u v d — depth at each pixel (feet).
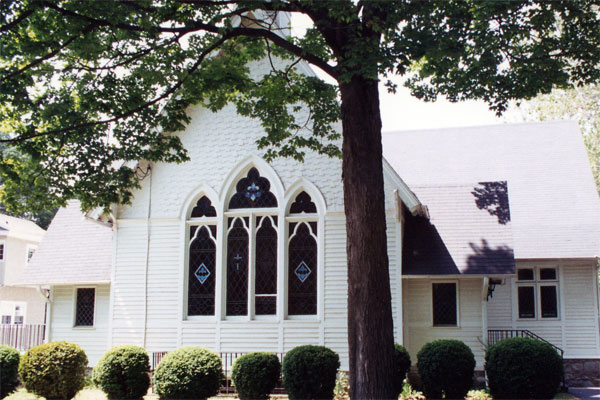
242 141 65.16
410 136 91.04
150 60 48.24
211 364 53.52
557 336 70.13
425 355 52.95
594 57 45.16
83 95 47.85
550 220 73.10
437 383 51.93
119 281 65.57
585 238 69.92
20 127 49.67
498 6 38.55
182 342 62.80
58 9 41.55
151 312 64.23
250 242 63.00
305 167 63.31
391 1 40.06
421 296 65.26
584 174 78.48
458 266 60.80
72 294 71.77
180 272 64.23
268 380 52.75
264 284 62.54
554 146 83.82
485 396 53.88
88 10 42.88
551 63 45.19
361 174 40.19
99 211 65.77
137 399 55.36
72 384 55.26
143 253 65.57
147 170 65.00
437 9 41.60
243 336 61.57
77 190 48.80
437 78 46.50
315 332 60.34
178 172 66.08
